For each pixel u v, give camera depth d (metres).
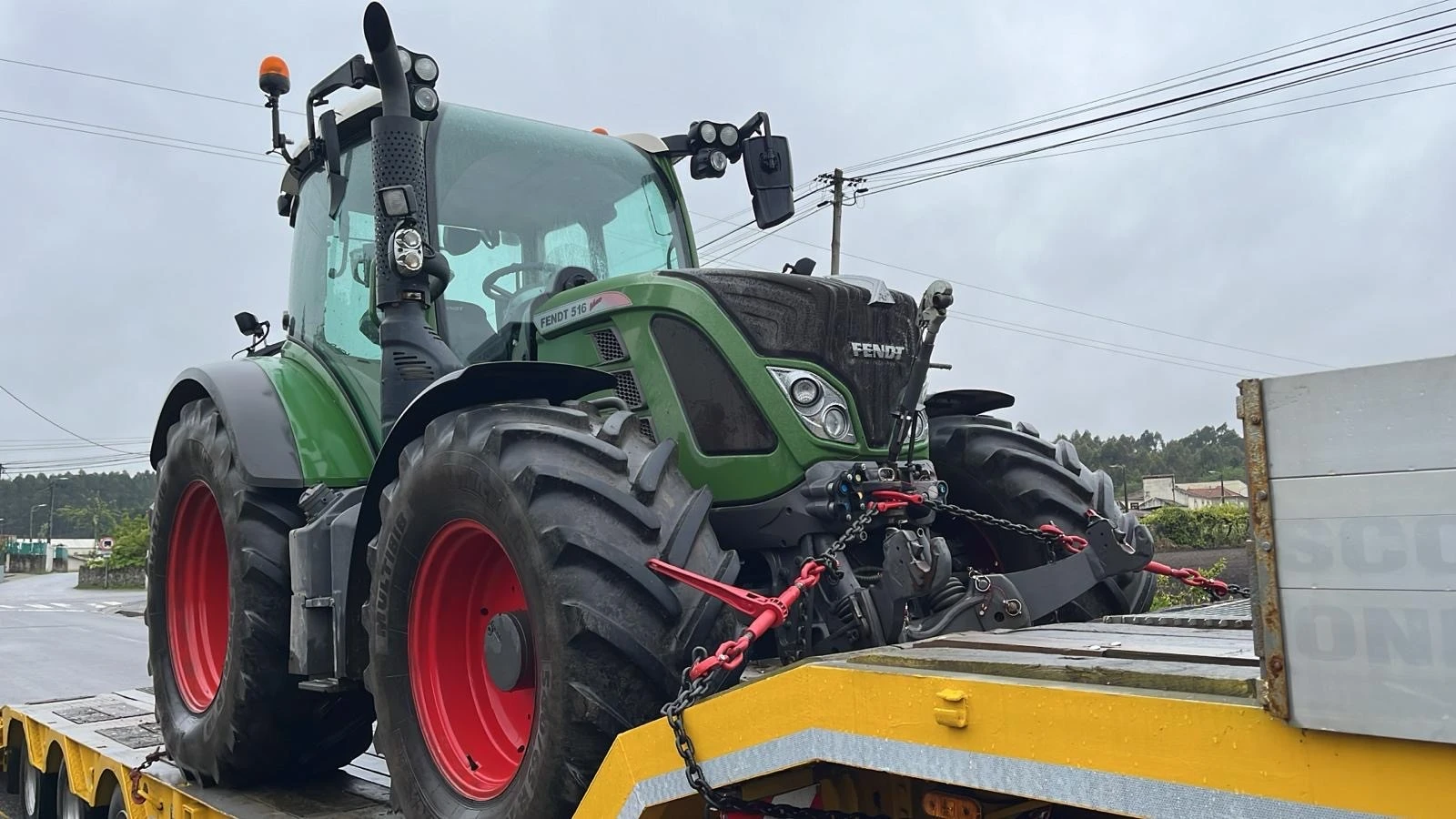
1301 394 1.40
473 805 2.77
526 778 2.57
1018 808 1.88
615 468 2.64
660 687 2.46
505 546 2.66
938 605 2.76
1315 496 1.38
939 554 2.67
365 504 3.29
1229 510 17.59
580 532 2.50
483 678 3.05
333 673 3.39
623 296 3.27
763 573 3.16
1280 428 1.42
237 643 3.79
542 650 2.52
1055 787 1.58
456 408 3.07
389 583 3.04
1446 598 1.25
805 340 3.04
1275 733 1.37
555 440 2.69
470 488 2.77
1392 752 1.28
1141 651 1.83
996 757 1.65
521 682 2.66
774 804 2.13
